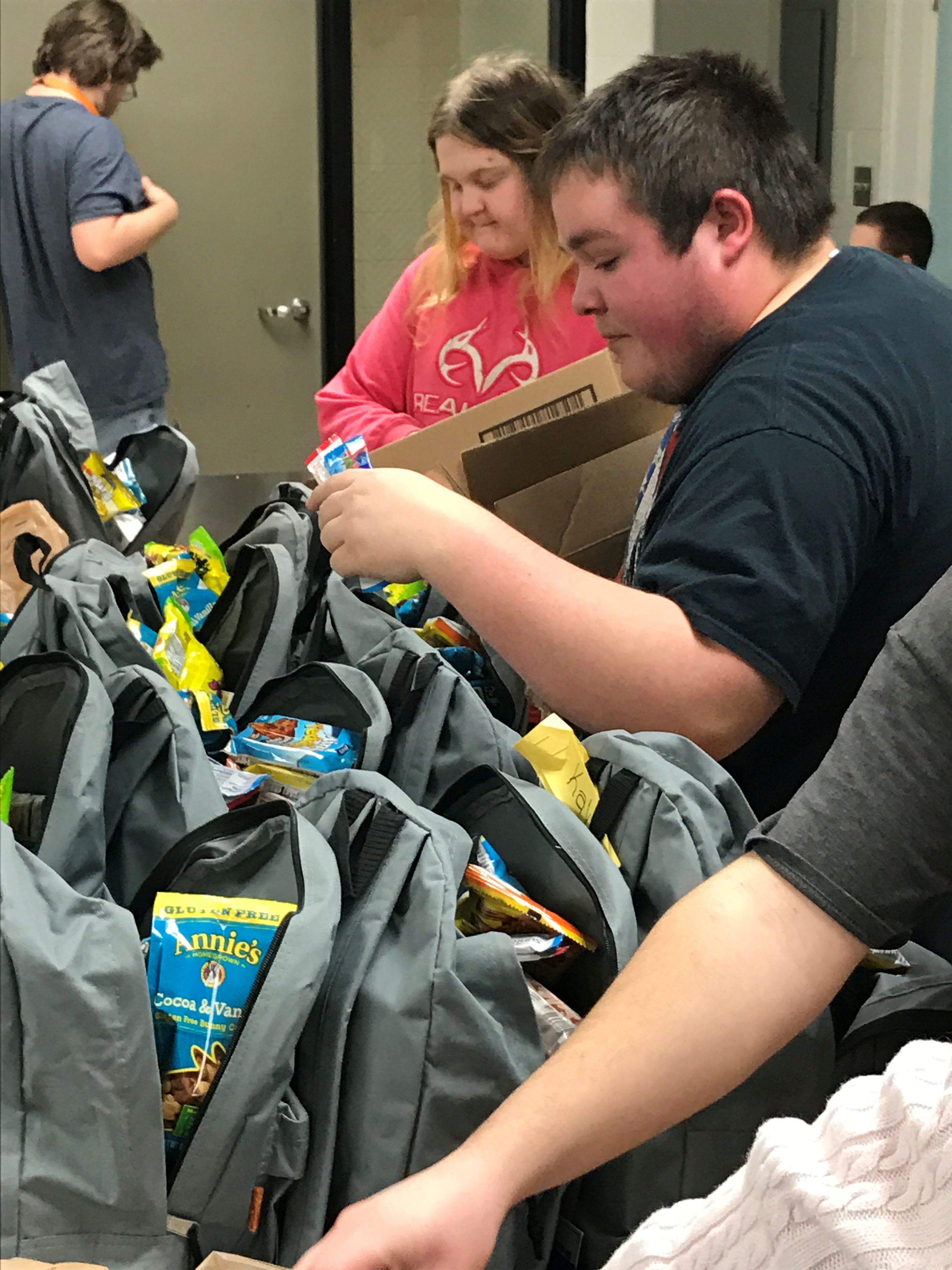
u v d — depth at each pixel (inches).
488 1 160.7
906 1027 41.6
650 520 46.4
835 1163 20.5
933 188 147.6
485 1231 27.2
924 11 147.7
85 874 40.2
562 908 41.6
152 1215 34.1
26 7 152.8
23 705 43.0
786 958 28.4
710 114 43.4
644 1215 39.8
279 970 35.1
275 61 161.6
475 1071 36.1
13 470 70.5
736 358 43.9
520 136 72.6
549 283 76.8
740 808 44.1
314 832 39.2
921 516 42.7
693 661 40.4
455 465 60.9
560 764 44.0
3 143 112.5
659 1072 28.1
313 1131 36.4
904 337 43.3
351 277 169.6
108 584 54.1
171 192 162.4
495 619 42.3
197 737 45.1
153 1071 34.2
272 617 56.6
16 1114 33.9
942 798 27.4
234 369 169.3
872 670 29.1
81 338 116.8
